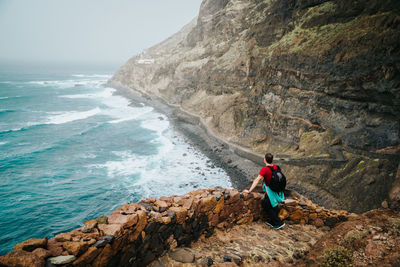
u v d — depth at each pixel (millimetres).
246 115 41719
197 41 91938
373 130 22047
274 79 33469
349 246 3666
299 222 5973
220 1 84438
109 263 2975
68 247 2604
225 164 32312
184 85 69875
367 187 19984
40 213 20625
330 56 25438
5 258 2287
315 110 27703
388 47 20609
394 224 3850
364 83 22562
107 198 23234
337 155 23531
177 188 25500
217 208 4922
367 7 26016
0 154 32375
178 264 3648
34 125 46156
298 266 3730
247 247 4543
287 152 29828
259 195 5832
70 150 35031
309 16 33281
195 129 48438
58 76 166875
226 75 49969
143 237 3488
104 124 49938
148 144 39281
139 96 88875
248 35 52219
